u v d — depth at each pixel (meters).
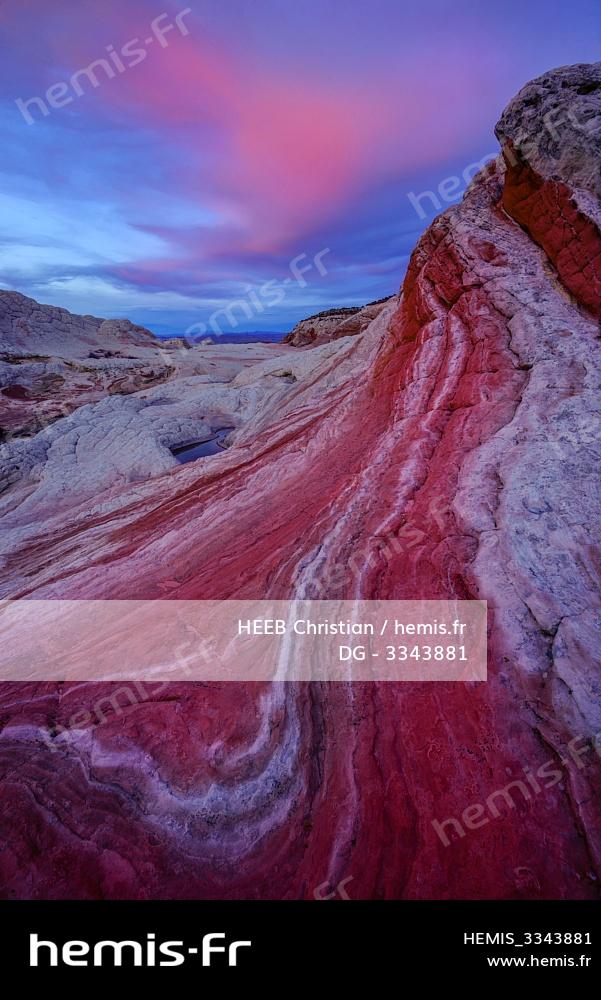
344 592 5.73
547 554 4.98
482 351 8.41
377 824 3.74
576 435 6.13
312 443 12.19
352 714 4.61
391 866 3.50
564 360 7.27
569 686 3.97
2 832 3.83
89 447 24.62
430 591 5.20
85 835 3.86
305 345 63.12
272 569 6.66
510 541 5.23
